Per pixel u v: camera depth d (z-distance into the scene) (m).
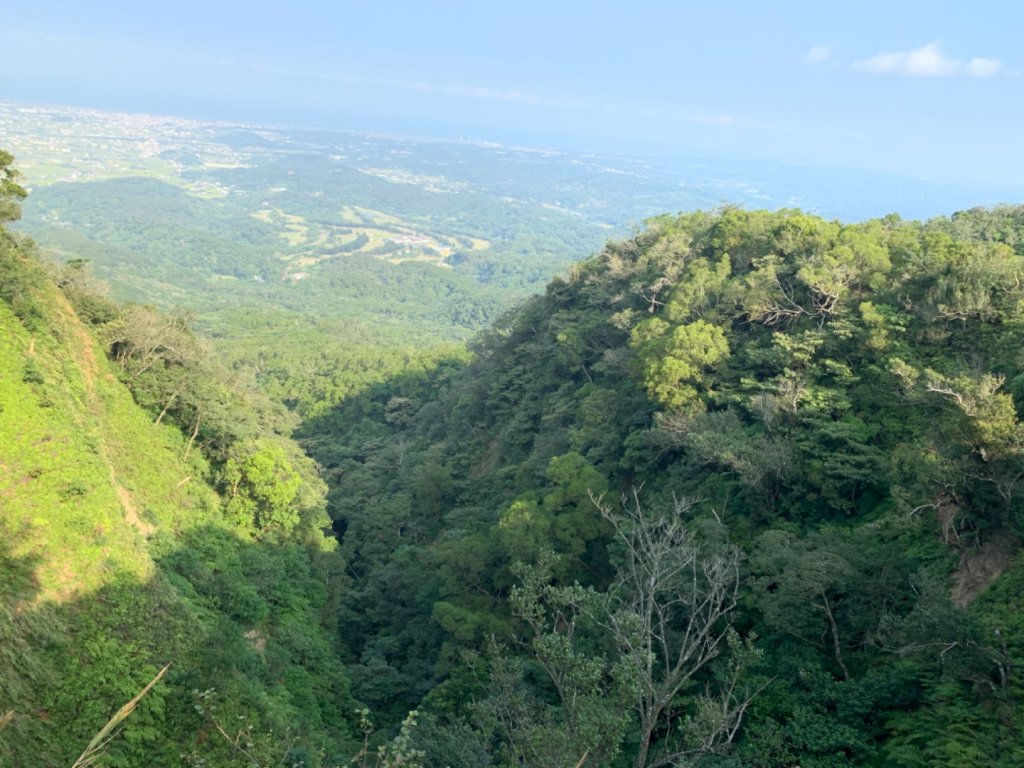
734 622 21.94
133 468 27.64
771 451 25.80
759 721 17.98
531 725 12.53
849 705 17.30
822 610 19.44
